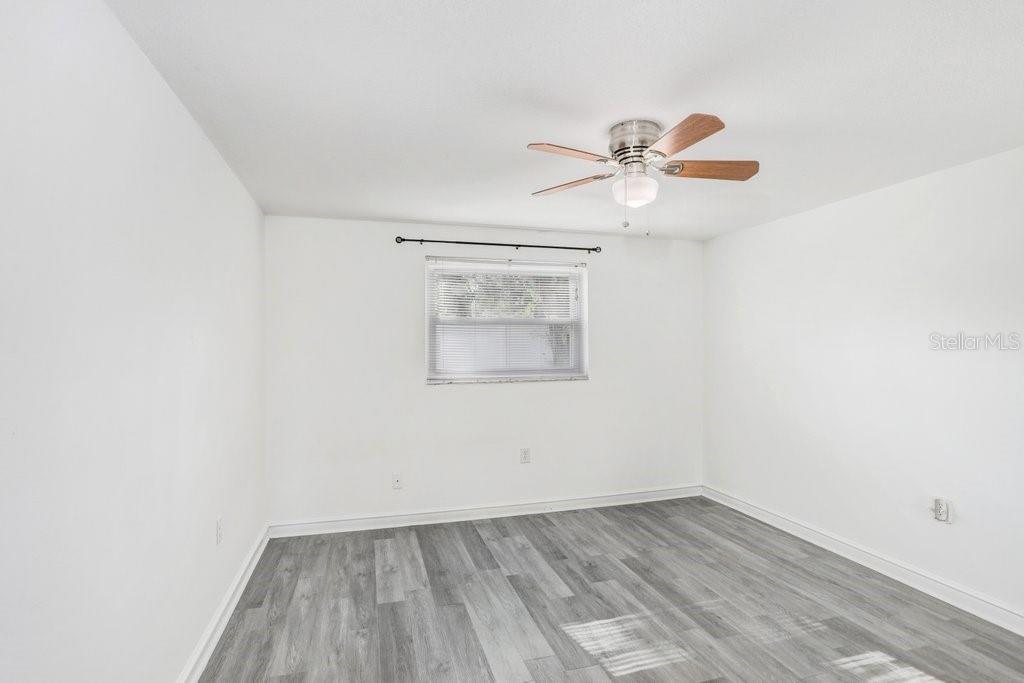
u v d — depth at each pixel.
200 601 2.15
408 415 3.91
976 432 2.59
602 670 2.13
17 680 1.03
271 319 3.67
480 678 2.08
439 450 3.98
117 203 1.45
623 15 1.45
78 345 1.24
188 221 2.03
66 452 1.20
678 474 4.60
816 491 3.50
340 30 1.51
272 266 3.68
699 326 4.64
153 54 1.62
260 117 2.09
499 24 1.49
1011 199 2.45
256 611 2.62
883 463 3.05
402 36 1.54
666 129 2.21
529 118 2.12
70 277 1.21
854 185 3.01
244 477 2.97
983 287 2.56
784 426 3.76
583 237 4.35
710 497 4.55
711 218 3.81
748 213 3.65
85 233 1.27
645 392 4.50
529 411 4.19
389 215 3.71
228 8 1.40
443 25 1.49
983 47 1.60
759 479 4.00
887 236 3.03
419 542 3.55
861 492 3.19
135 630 1.56
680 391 4.60
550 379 4.23
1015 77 1.79
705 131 1.72
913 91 1.90
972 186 2.61
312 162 2.62
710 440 4.57
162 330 1.77
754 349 4.05
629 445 4.45
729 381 4.33
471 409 4.05
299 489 3.71
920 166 2.69
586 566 3.15
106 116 1.38
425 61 1.69
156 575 1.71
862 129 2.23
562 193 3.17
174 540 1.87
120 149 1.46
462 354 4.08
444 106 2.01
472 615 2.58
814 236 3.52
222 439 2.50
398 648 2.29
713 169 2.10
